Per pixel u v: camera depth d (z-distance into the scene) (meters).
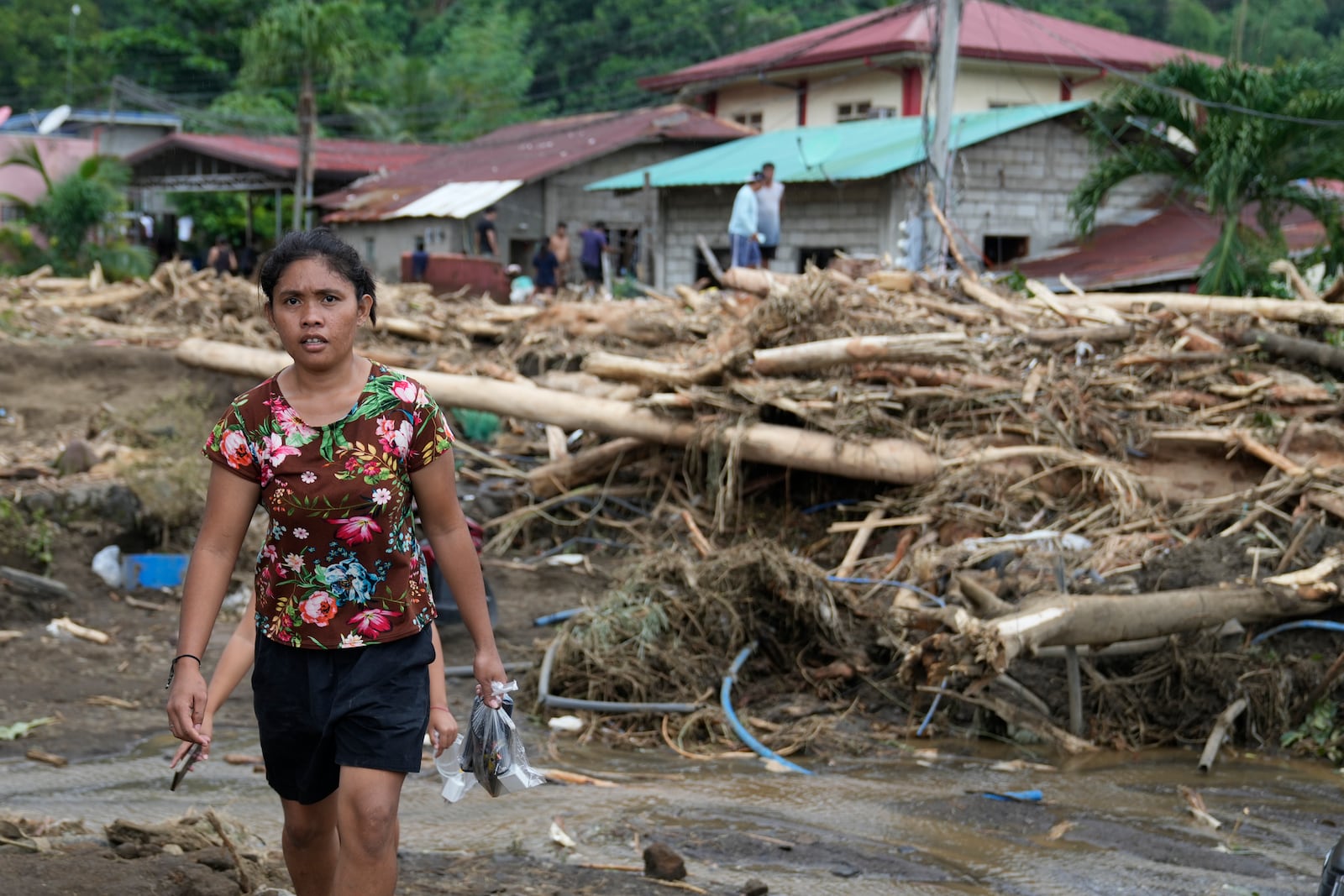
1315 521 8.09
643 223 26.50
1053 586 7.39
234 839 4.66
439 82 48.50
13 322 15.30
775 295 10.53
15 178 37.38
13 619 8.07
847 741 6.79
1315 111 15.47
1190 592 6.98
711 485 9.86
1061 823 5.53
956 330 10.91
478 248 27.30
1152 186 23.11
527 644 8.19
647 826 5.31
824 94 30.81
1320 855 5.21
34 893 3.78
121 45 51.31
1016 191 22.67
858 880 4.75
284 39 36.12
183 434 11.27
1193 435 9.20
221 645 7.95
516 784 3.24
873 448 9.32
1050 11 37.41
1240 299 11.21
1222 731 6.63
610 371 10.57
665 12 45.09
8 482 9.43
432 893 4.22
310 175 35.88
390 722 3.00
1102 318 10.99
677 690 7.21
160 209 45.16
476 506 10.72
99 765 6.02
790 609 7.66
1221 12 34.75
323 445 3.00
